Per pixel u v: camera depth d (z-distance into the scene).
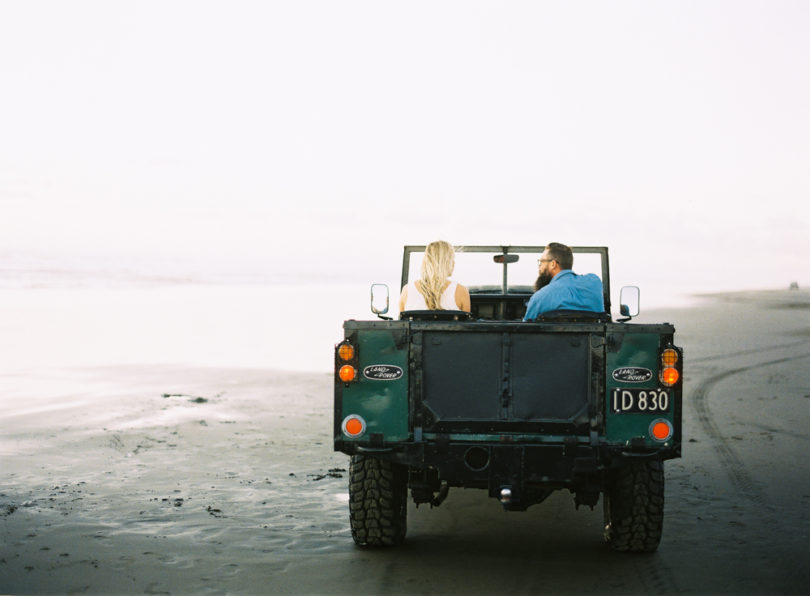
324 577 4.34
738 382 12.19
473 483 4.35
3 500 5.71
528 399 4.29
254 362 14.25
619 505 4.67
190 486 6.21
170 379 12.10
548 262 5.18
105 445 7.60
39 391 10.80
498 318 6.84
